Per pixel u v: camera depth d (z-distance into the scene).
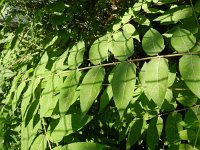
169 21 0.35
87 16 0.64
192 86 0.22
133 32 0.40
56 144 0.30
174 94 0.32
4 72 0.40
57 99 0.29
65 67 0.29
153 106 0.31
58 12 0.48
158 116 0.31
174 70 0.30
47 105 0.28
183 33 0.24
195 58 0.23
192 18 0.32
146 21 0.43
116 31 0.40
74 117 0.28
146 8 0.44
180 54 0.23
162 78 0.23
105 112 0.42
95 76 0.25
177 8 0.34
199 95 0.21
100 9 0.66
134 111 0.34
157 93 0.22
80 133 0.40
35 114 0.29
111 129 0.42
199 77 0.22
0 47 0.61
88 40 0.59
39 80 0.30
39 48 0.48
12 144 0.39
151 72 0.23
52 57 0.38
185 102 0.30
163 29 0.61
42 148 0.27
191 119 0.28
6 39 0.49
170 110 0.30
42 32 0.56
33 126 0.29
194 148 0.26
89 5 0.65
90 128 0.42
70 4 0.62
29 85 0.32
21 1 0.61
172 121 0.29
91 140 0.41
